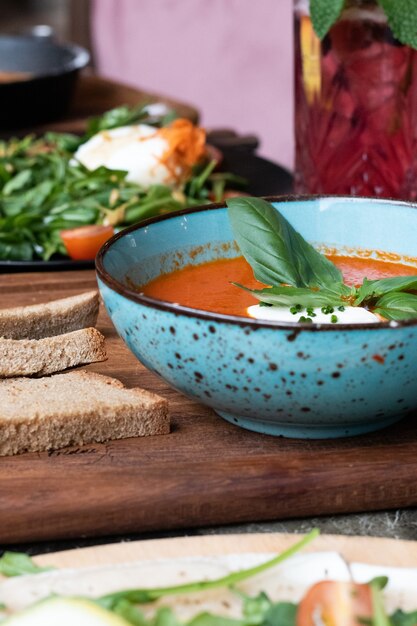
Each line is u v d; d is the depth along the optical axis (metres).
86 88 1.40
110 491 0.63
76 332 0.73
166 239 0.73
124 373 0.73
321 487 0.63
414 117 0.91
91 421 0.66
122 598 0.54
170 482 0.63
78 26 2.60
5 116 1.20
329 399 0.62
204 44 2.06
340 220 0.75
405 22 0.85
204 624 0.54
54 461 0.65
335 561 0.57
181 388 0.65
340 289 0.67
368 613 0.54
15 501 0.62
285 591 0.56
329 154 0.93
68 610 0.53
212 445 0.66
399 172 0.92
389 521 0.64
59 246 0.90
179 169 0.98
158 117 1.16
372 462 0.65
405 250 0.74
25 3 3.31
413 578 0.56
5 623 0.52
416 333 0.61
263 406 0.63
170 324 0.63
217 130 1.20
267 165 1.09
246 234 0.71
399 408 0.64
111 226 0.89
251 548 0.60
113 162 0.98
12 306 0.81
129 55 2.43
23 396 0.68
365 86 0.90
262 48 1.86
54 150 1.04
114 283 0.65
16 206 0.94
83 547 0.62
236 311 0.69
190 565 0.57
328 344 0.60
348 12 0.87
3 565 0.58
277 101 1.85
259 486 0.63
